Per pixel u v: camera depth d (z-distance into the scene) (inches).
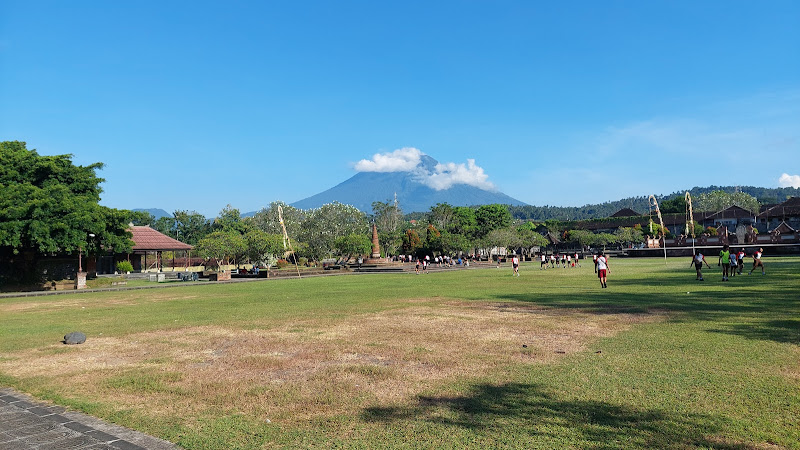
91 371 342.0
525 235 3120.1
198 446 207.0
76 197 1350.9
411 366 334.0
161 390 291.4
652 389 266.4
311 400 265.6
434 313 597.6
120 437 219.3
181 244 2539.4
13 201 1219.9
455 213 4057.6
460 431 215.9
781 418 219.6
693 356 335.6
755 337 391.5
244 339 449.7
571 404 246.7
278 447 204.2
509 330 462.9
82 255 1469.0
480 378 298.8
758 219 4126.5
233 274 1835.6
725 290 759.7
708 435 203.6
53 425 236.1
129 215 1473.9
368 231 3506.4
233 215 4050.2
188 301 864.3
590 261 2407.7
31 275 1390.3
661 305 603.5
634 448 193.2
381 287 1068.5
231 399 271.4
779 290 732.0
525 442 201.8
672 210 5093.5
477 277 1380.4
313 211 3260.3
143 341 455.8
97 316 668.1
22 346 441.1
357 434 216.1
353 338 439.8
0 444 211.9
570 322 498.3
